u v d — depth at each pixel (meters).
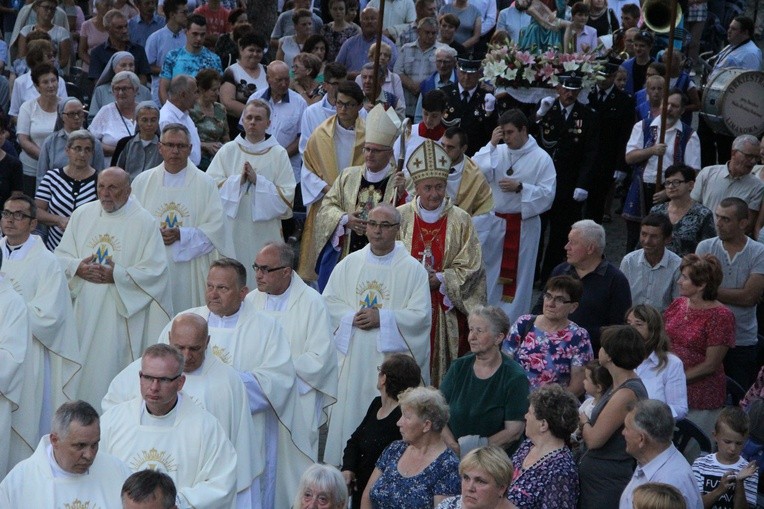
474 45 57.94
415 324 32.41
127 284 34.69
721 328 30.89
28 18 58.12
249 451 27.27
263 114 40.34
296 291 31.03
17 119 46.53
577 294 29.28
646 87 49.38
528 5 57.94
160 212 37.22
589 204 48.72
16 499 23.95
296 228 46.19
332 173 40.16
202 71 44.22
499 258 40.19
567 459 24.47
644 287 34.56
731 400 32.44
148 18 57.22
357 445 27.58
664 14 50.00
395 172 37.69
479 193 38.50
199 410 25.83
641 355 25.66
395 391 27.42
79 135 38.25
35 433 31.70
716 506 26.25
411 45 52.06
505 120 40.03
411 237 35.16
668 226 34.16
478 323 27.72
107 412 25.95
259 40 49.22
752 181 39.44
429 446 25.17
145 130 40.56
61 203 38.25
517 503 24.00
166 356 25.12
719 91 47.50
